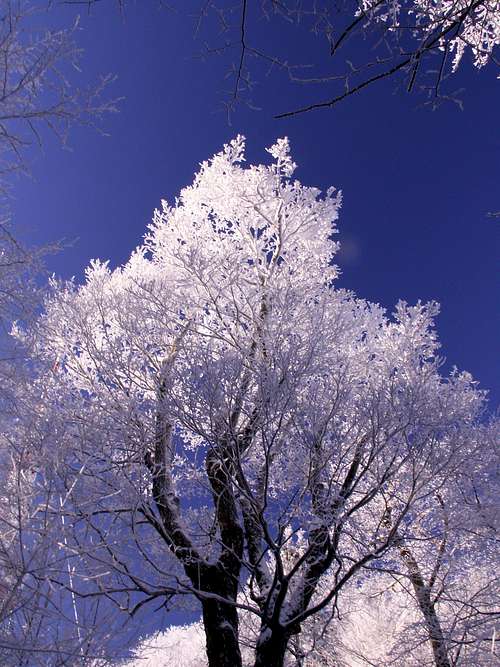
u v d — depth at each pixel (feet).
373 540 20.51
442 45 5.96
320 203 26.99
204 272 23.88
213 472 20.68
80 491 12.80
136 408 19.38
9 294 9.50
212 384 18.37
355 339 25.86
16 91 8.29
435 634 23.09
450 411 20.79
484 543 23.07
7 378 10.57
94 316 23.31
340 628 27.63
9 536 10.52
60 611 9.95
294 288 23.81
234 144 28.35
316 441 19.01
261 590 19.93
